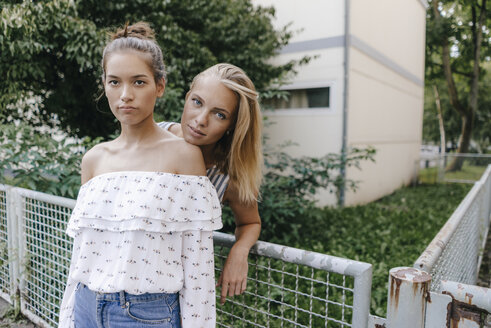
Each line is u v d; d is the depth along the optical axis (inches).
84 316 45.8
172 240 42.4
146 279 41.1
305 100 303.0
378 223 240.7
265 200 171.0
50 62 210.5
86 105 240.1
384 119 379.9
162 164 43.7
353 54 292.0
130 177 42.8
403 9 420.8
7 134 124.2
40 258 101.0
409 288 41.0
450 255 72.4
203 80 45.1
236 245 50.4
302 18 299.9
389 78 386.3
